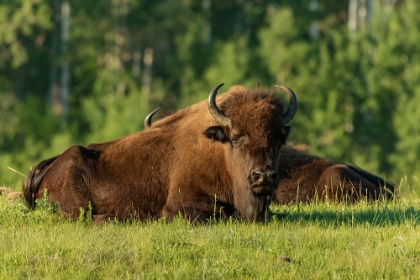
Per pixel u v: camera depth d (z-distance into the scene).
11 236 44.72
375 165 182.62
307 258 40.69
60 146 189.75
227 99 50.78
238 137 49.25
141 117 195.12
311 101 199.25
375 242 43.72
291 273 38.56
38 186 53.47
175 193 51.50
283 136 49.84
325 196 62.94
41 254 41.19
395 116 193.00
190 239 43.72
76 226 48.25
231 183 51.09
